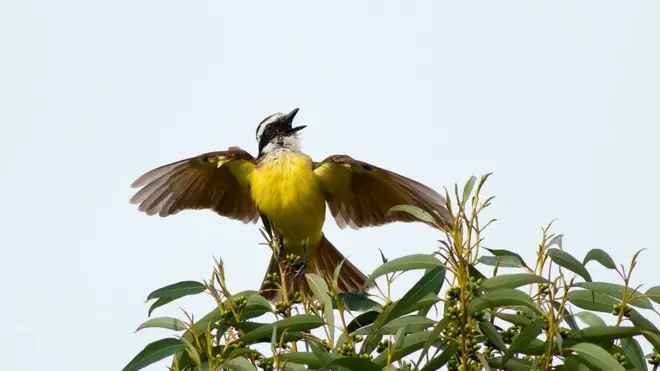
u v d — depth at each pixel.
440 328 8.09
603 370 7.86
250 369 8.34
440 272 8.24
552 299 7.95
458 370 7.96
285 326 8.64
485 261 8.78
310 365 8.45
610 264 8.59
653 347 8.69
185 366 8.88
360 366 7.79
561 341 7.85
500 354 8.77
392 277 9.38
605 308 8.55
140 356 8.59
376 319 8.40
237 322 8.72
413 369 8.55
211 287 8.89
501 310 8.95
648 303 8.45
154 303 9.24
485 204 8.47
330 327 8.71
